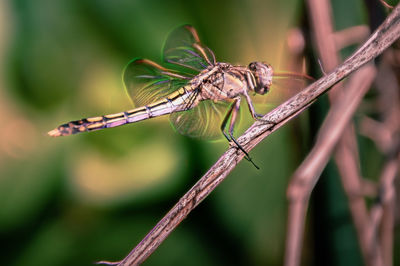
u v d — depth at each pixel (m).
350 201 0.37
